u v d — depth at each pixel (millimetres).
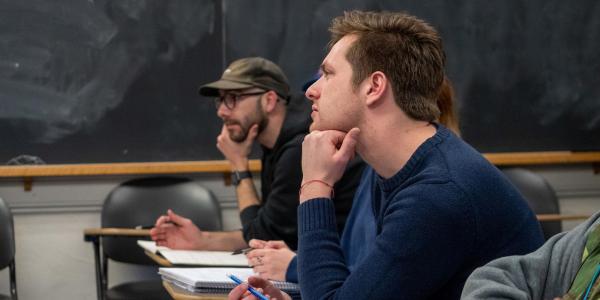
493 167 1562
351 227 2090
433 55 1602
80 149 3865
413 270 1445
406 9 4062
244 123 2980
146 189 3799
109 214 3760
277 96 3012
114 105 3885
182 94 3936
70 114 3855
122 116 3893
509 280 1325
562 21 4164
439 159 1525
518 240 1521
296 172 2727
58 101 3842
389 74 1578
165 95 3922
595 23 4184
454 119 1933
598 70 4188
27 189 3877
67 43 3842
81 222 3939
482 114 4125
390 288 1449
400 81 1575
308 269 1575
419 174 1519
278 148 2857
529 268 1369
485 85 4125
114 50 3879
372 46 1588
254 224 2771
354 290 1472
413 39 1603
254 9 3965
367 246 1906
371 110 1589
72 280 3943
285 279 2066
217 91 3092
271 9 3975
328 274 1551
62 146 3850
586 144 4188
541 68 4160
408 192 1488
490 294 1265
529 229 1549
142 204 3766
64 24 3838
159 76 3916
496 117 4137
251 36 3965
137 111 3904
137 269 4016
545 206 3758
